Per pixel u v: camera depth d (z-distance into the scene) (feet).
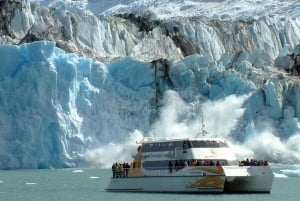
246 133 576.61
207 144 332.80
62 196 336.70
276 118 595.06
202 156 328.90
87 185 394.93
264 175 332.80
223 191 330.95
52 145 540.52
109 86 584.81
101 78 581.53
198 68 619.26
